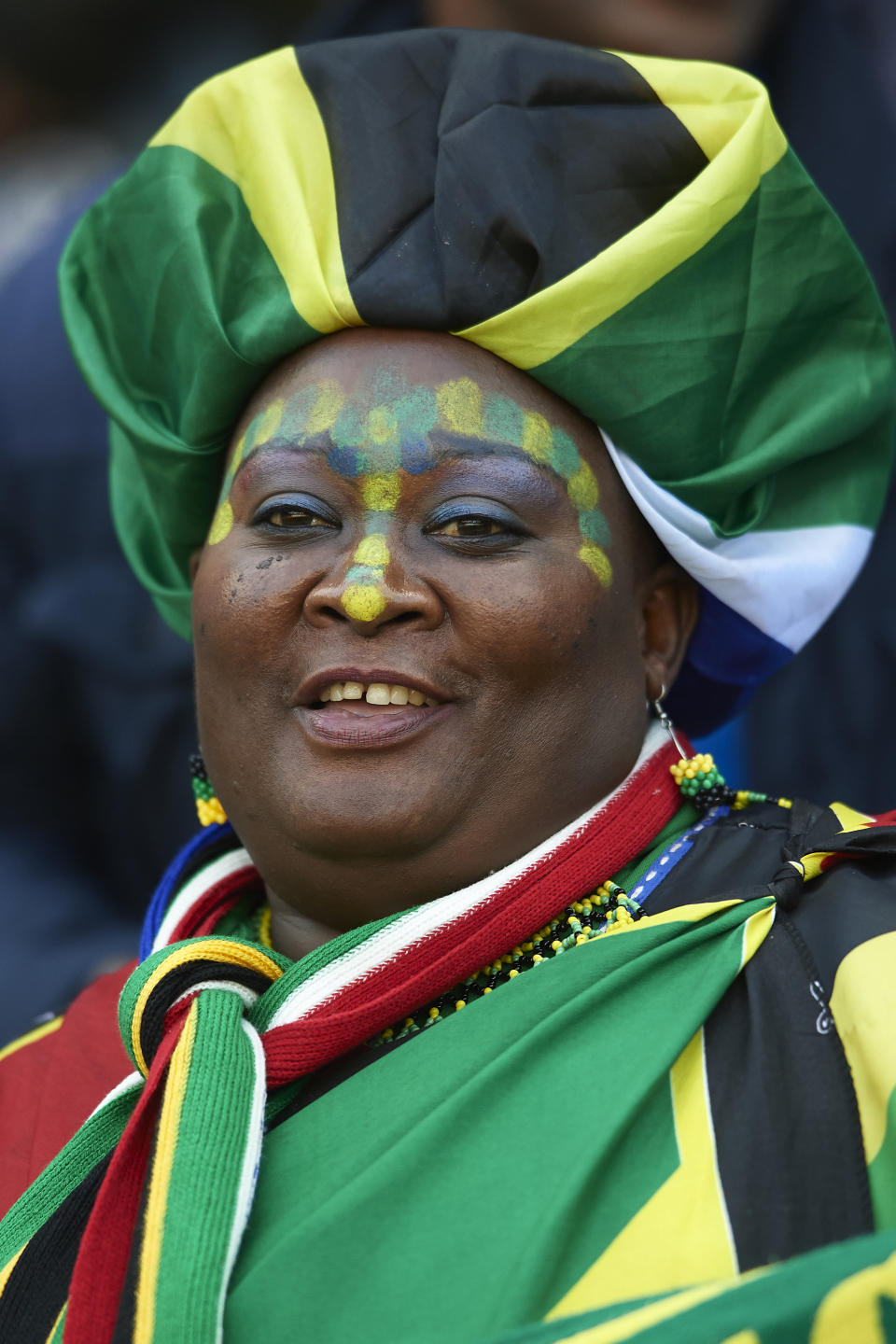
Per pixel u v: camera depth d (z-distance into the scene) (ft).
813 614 25.85
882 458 26.11
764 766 34.71
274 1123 21.24
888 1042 19.43
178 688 34.63
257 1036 21.35
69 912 34.04
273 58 24.81
